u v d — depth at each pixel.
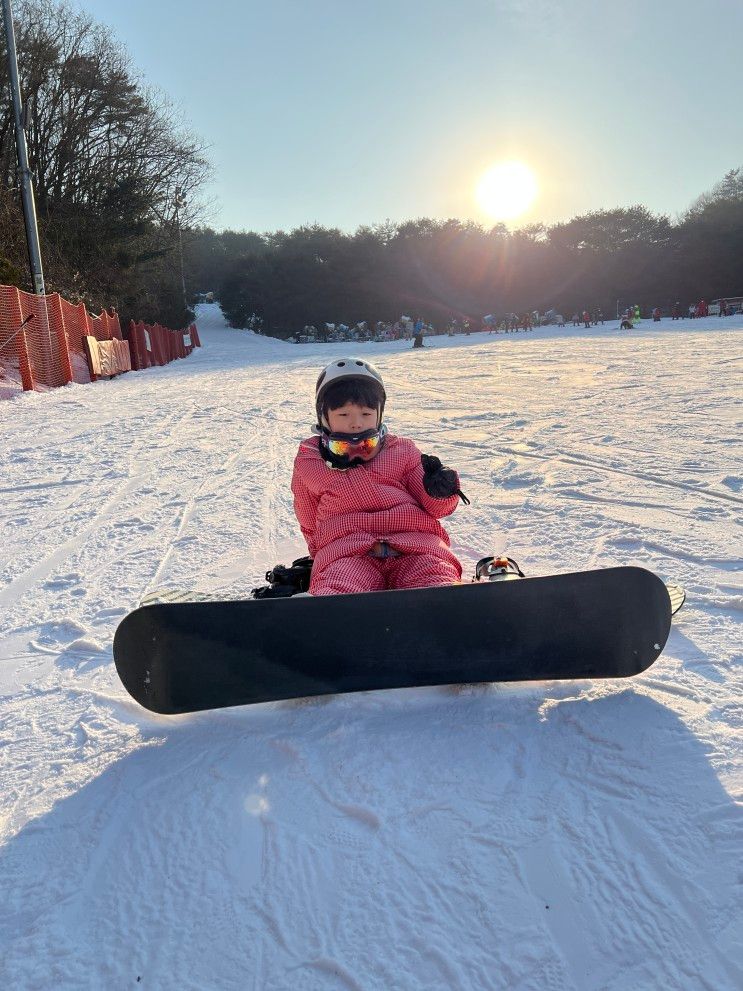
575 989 1.33
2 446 9.07
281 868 1.68
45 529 5.25
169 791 2.00
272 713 2.34
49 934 1.55
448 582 2.62
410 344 40.22
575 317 59.50
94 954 1.50
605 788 1.85
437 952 1.42
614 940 1.42
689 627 2.80
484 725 2.18
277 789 1.96
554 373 13.99
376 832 1.76
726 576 3.31
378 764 2.02
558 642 2.21
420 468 2.88
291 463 7.23
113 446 8.75
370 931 1.49
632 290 72.81
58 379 17.64
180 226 42.59
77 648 3.12
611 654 2.22
